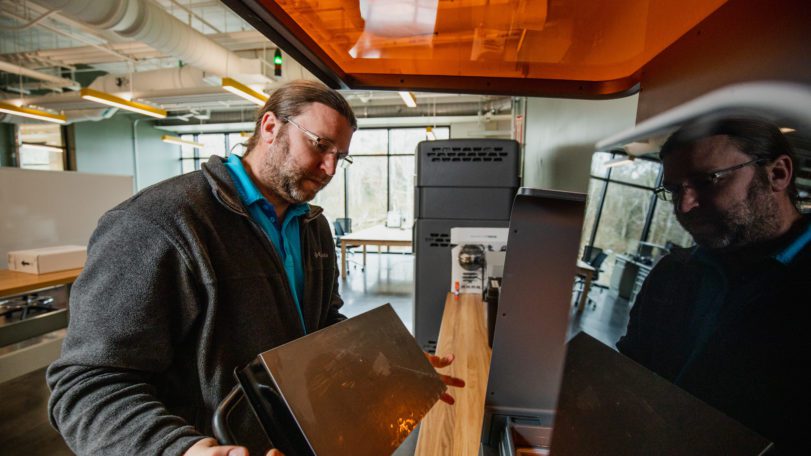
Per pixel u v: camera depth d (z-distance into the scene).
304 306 0.86
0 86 5.50
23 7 3.57
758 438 0.21
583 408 0.29
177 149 8.57
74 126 6.41
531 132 2.61
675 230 0.24
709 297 0.23
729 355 0.22
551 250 0.51
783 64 0.28
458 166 1.29
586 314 0.29
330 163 0.77
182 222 0.61
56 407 0.51
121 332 0.55
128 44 4.34
